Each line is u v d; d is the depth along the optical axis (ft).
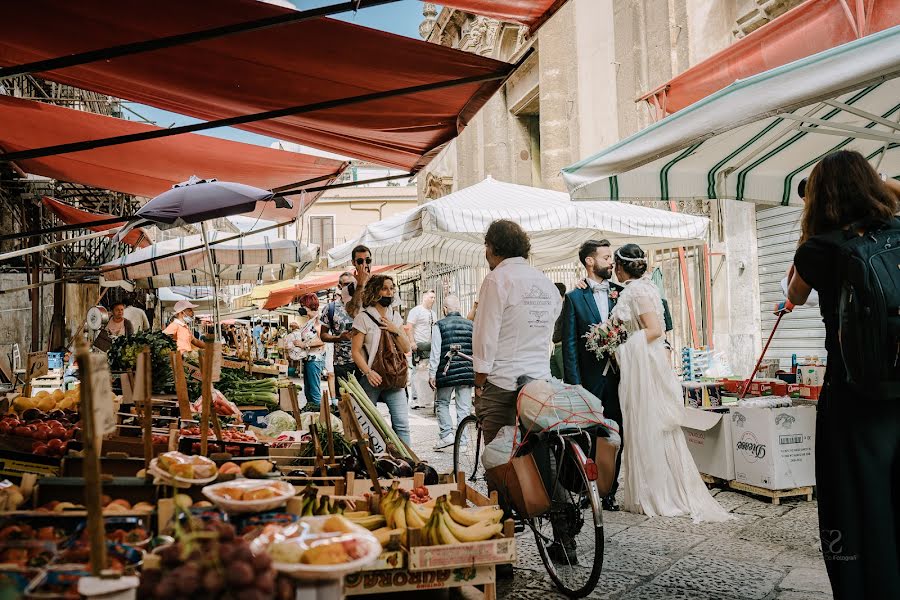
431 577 9.98
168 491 9.23
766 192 18.65
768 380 22.76
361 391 17.31
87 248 52.44
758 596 11.91
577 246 34.78
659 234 26.99
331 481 13.12
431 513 10.52
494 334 13.73
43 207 45.11
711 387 23.77
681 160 17.07
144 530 7.95
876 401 8.60
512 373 13.80
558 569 12.94
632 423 17.71
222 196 23.95
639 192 17.22
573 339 18.57
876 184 9.04
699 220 27.63
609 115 43.70
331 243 165.27
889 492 8.54
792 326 30.12
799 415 18.62
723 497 19.25
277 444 16.52
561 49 50.52
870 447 8.58
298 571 5.97
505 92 65.31
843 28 17.95
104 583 5.58
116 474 11.23
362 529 7.11
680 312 35.17
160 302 88.58
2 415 15.29
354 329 20.27
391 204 166.40
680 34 36.27
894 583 8.36
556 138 50.16
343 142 23.76
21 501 8.88
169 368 20.98
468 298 51.72
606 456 12.80
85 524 7.66
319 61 16.75
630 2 40.86
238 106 20.68
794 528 15.98
